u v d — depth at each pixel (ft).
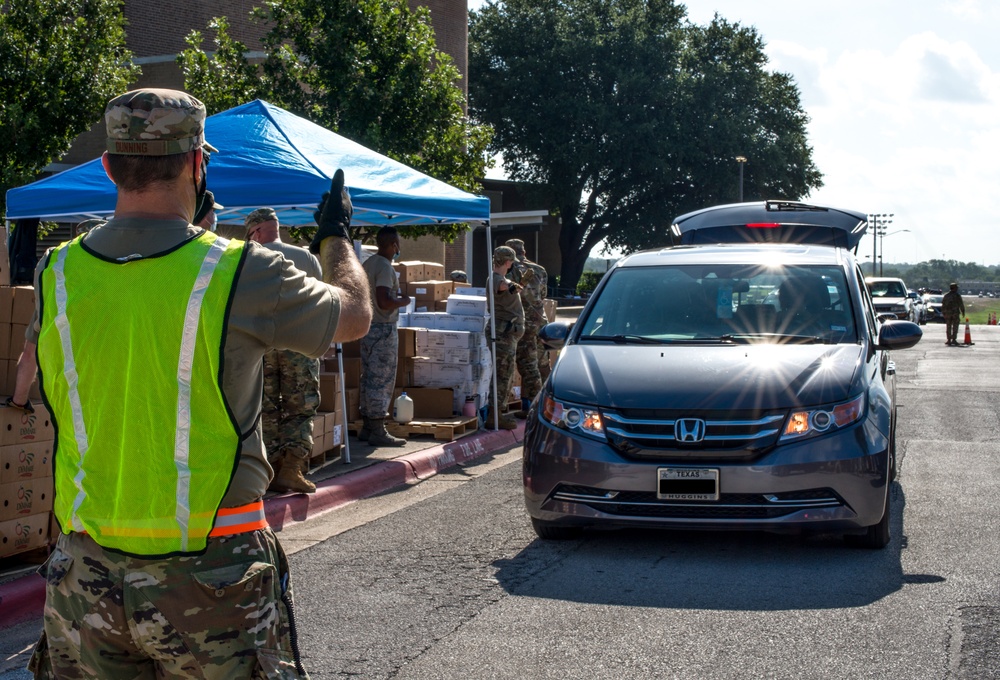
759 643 15.20
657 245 180.24
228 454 7.13
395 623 16.31
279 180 26.43
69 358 7.16
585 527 21.35
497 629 15.96
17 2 51.03
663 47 179.01
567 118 176.86
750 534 21.77
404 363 34.99
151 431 7.04
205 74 61.26
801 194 185.78
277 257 7.39
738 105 179.22
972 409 43.91
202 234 7.35
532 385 38.45
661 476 19.21
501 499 25.91
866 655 14.66
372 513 24.40
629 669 14.21
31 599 17.21
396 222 35.42
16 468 17.70
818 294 23.44
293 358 23.98
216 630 7.16
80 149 71.15
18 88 50.72
